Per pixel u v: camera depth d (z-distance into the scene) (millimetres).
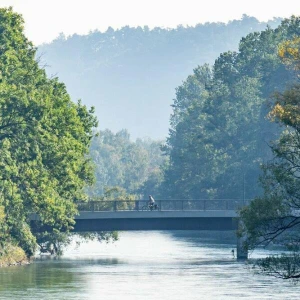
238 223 106938
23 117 142875
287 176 100375
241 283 128375
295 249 100750
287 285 125500
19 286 125750
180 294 117500
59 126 154250
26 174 150125
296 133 101750
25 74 153750
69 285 127125
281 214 100000
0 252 155250
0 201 149125
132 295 117062
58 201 154750
